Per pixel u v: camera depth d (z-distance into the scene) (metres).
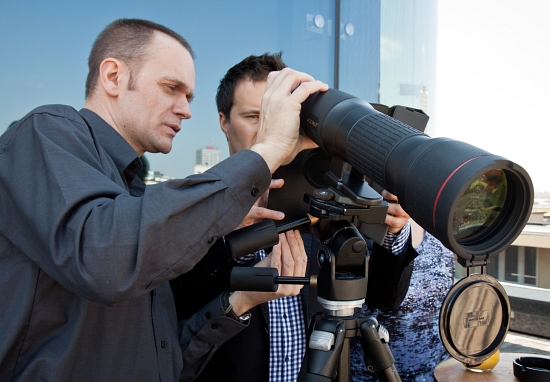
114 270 0.78
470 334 0.82
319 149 1.07
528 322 4.04
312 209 0.96
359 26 2.94
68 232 0.81
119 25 1.25
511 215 0.76
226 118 1.76
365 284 0.92
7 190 0.92
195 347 1.15
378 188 1.16
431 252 1.69
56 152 0.87
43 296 0.92
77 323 0.93
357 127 0.91
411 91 3.12
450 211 0.67
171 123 1.27
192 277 1.37
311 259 1.51
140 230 0.78
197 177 0.84
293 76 0.99
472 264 0.75
